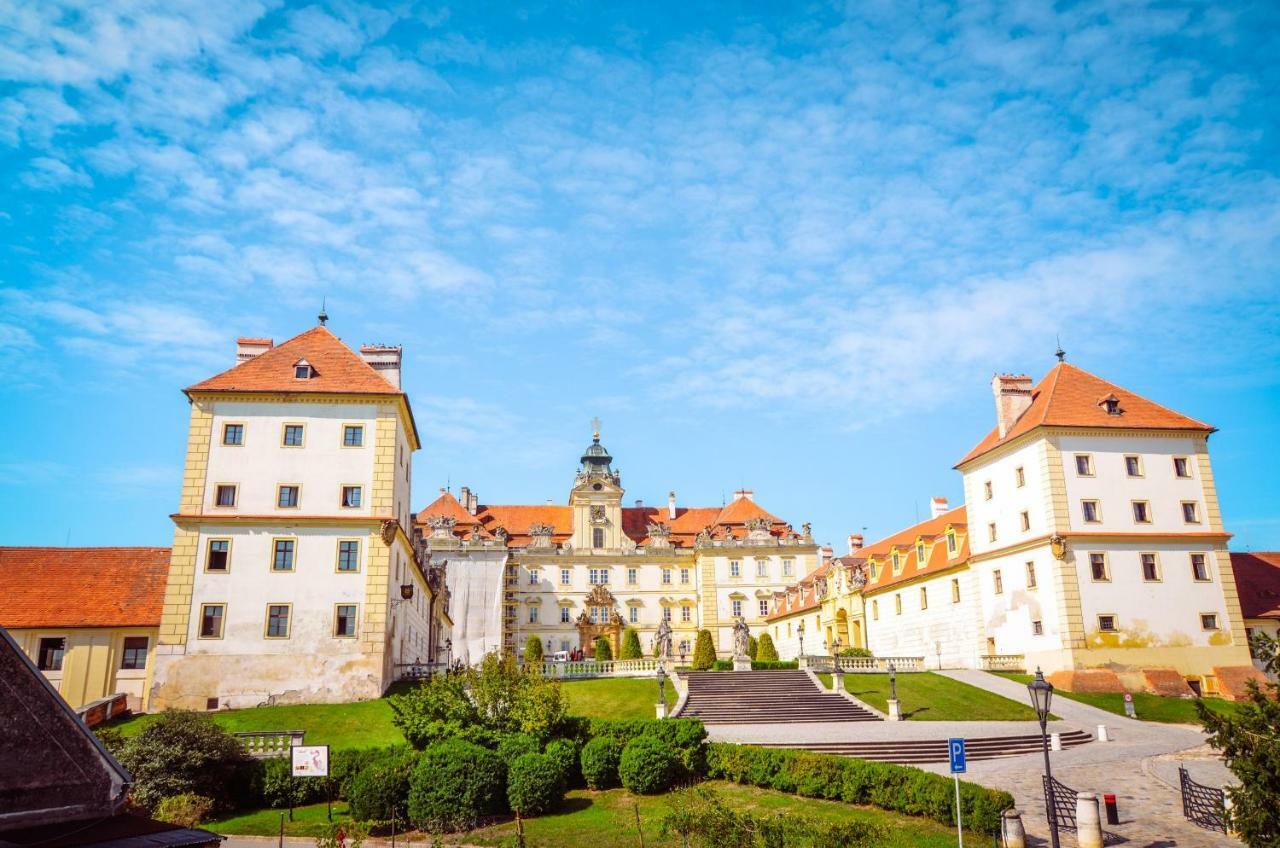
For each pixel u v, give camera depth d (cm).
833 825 2086
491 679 3600
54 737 1652
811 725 4362
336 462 4962
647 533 11319
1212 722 1919
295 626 4681
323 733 3991
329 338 5431
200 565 4716
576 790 3328
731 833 2117
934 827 2584
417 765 3053
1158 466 5778
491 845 2672
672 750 3316
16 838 1537
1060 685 5288
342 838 2470
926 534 7381
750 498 11406
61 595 4866
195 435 4916
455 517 10750
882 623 7562
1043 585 5594
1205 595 5553
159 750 3017
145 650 4759
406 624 5688
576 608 10681
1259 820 1795
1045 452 5678
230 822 2972
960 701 4875
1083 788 3053
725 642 10412
